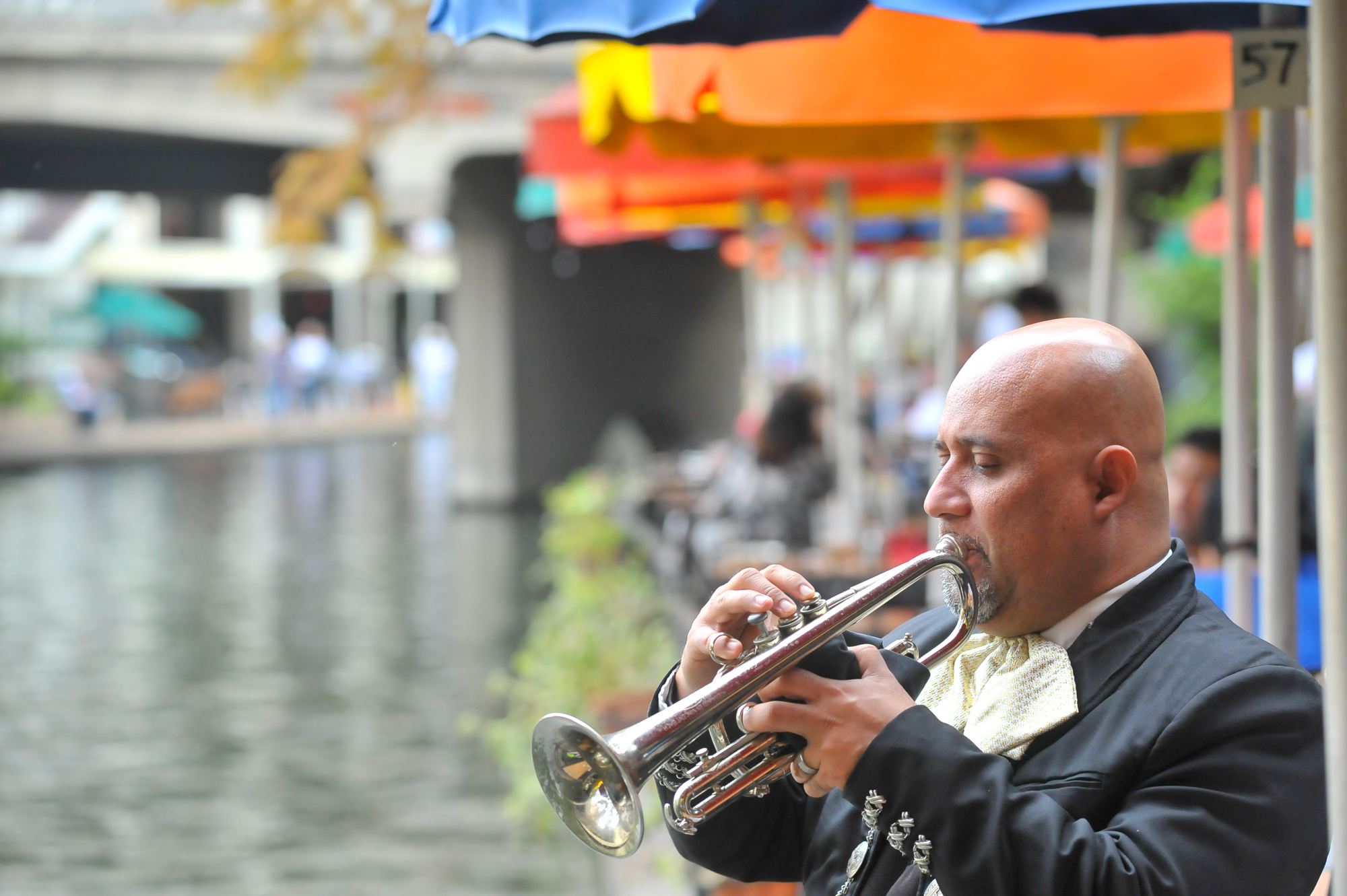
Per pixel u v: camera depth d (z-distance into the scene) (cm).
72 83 1767
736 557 733
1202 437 557
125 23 1759
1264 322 319
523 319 2098
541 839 695
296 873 654
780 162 643
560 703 753
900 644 191
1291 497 316
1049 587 185
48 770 816
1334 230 172
